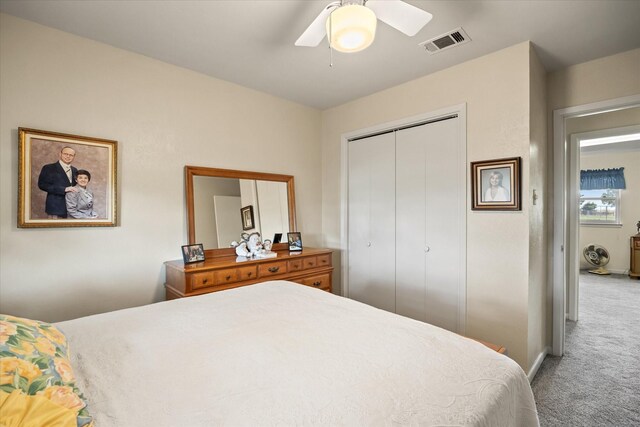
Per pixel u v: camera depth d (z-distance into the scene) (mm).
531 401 1033
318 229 3680
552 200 2617
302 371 974
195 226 2592
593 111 2404
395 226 3020
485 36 2072
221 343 1168
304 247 3457
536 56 2285
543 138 2500
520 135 2164
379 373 962
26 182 1889
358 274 3369
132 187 2316
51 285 1982
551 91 2572
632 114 2861
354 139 3404
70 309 2051
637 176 5805
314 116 3627
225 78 2785
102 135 2182
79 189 2070
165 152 2482
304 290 1914
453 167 2568
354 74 2695
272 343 1169
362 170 3324
